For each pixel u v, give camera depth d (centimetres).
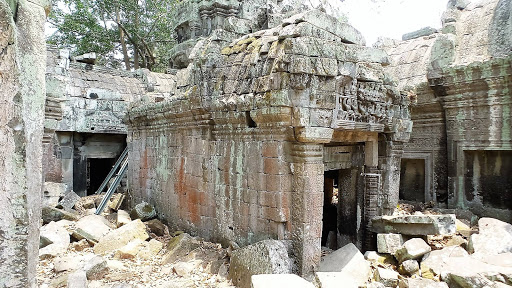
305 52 574
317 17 621
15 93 265
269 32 703
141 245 769
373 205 783
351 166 818
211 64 752
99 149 1523
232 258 630
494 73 850
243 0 1326
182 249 737
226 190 733
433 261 625
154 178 1001
